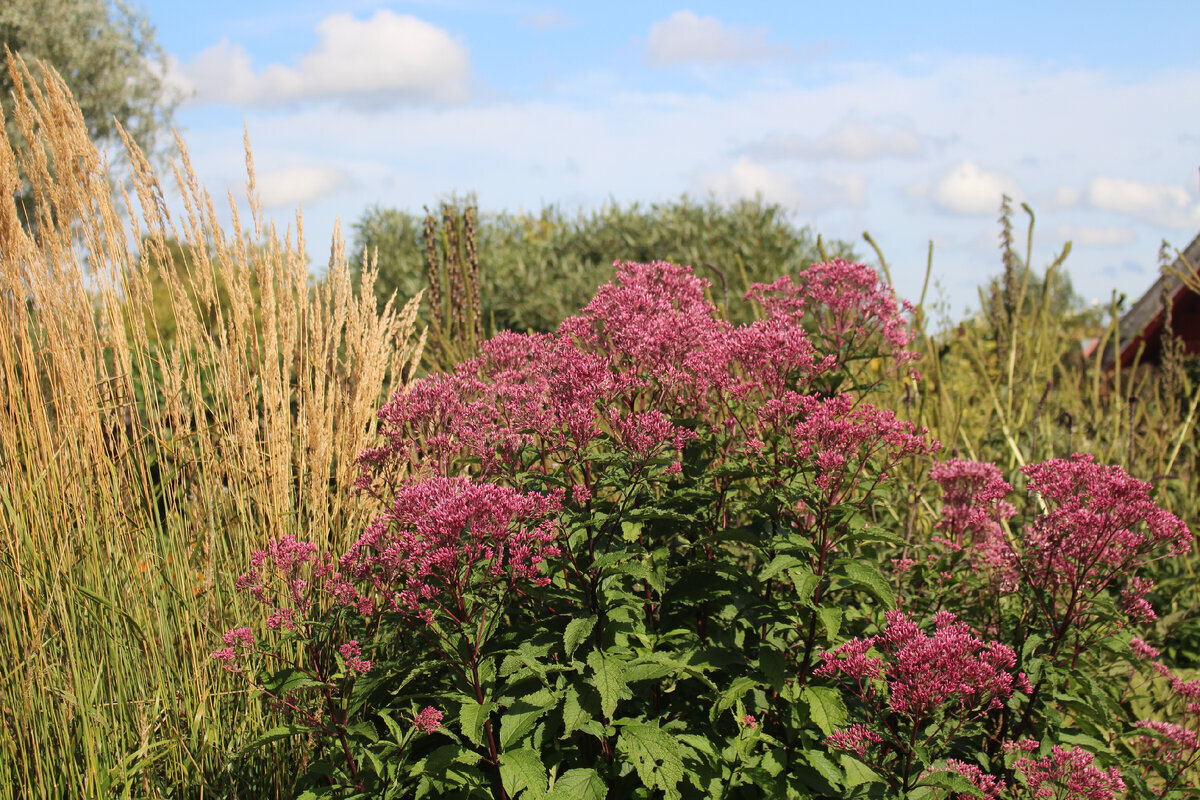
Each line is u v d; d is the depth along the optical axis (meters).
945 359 6.61
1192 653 4.71
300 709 2.73
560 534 2.85
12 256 3.23
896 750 3.01
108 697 3.14
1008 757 3.02
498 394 3.30
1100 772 2.79
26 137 3.30
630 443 2.93
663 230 10.70
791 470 3.18
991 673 2.69
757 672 3.04
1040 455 5.85
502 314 10.68
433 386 3.23
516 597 3.15
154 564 3.30
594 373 3.11
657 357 3.39
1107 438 6.37
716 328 3.88
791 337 3.34
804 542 3.00
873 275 3.68
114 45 18.38
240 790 3.12
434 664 2.62
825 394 3.78
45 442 3.26
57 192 3.39
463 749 2.54
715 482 3.58
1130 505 3.10
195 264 3.64
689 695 3.28
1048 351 6.04
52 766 2.90
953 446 5.23
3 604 3.04
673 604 3.39
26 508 3.16
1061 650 3.40
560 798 2.51
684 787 2.97
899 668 2.70
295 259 3.75
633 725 2.71
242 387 3.60
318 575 2.90
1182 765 3.29
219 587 3.45
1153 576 4.96
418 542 2.55
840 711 2.85
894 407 5.30
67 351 3.34
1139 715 4.03
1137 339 8.56
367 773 2.67
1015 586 3.49
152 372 3.71
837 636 3.09
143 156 3.53
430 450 3.31
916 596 3.85
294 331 3.78
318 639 2.85
